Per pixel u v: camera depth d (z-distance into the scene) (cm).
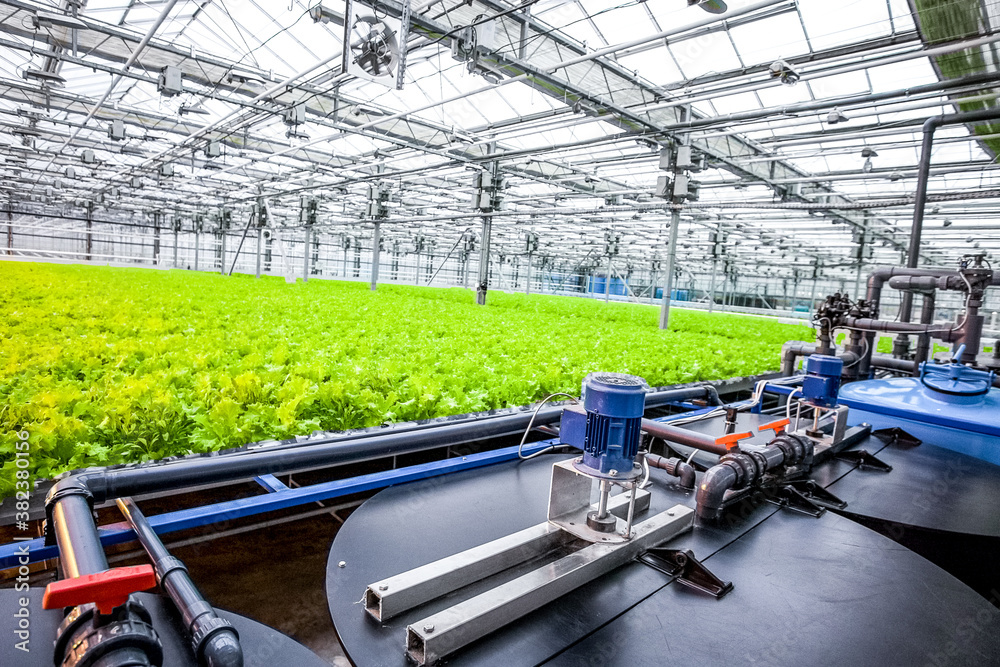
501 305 3027
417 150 2002
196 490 504
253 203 3556
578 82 1262
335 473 562
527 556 285
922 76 1226
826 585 274
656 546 305
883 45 1002
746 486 371
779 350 1486
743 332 2081
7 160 2983
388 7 905
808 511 364
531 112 1627
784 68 1020
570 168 2183
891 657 222
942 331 662
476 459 445
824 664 215
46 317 1033
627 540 282
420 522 323
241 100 1475
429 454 617
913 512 370
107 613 158
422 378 627
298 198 3594
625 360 887
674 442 506
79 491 266
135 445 394
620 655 215
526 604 236
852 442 515
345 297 2212
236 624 215
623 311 2967
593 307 3141
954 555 394
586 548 275
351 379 593
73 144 2494
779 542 319
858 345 725
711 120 1377
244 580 400
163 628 203
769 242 3719
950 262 3662
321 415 516
